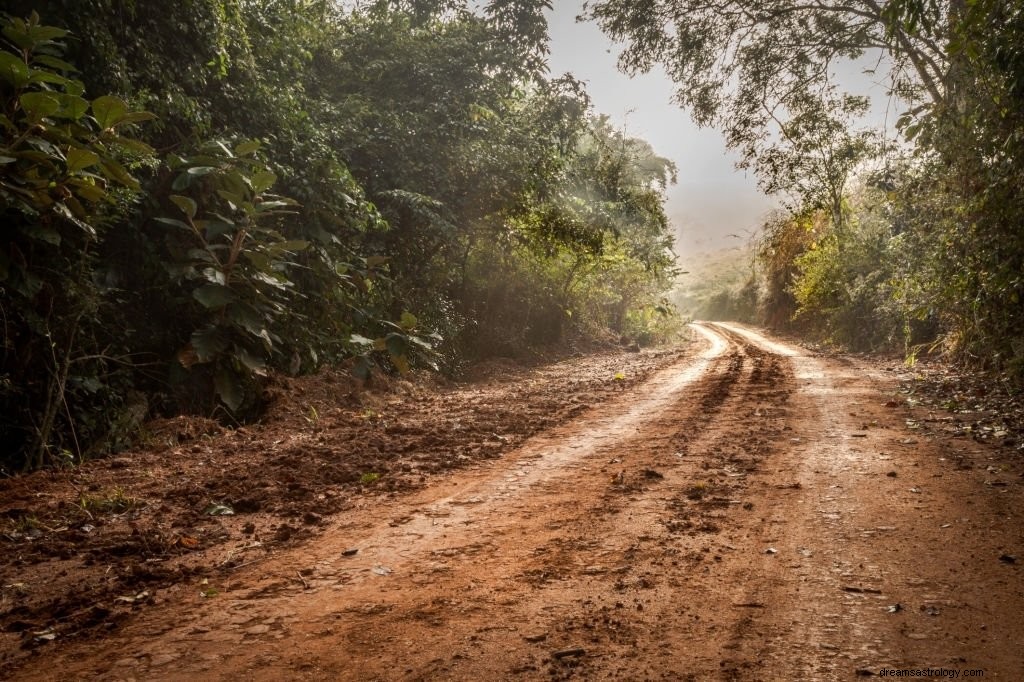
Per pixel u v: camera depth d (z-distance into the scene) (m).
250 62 10.05
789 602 3.12
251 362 8.27
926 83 14.02
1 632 3.00
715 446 6.65
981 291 10.67
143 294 8.47
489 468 6.04
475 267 17.81
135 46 8.31
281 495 5.16
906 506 4.56
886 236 19.69
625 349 22.33
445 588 3.38
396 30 14.36
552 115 16.98
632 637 2.81
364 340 10.11
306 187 10.52
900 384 11.05
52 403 6.63
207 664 2.67
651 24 16.52
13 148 6.10
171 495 5.16
